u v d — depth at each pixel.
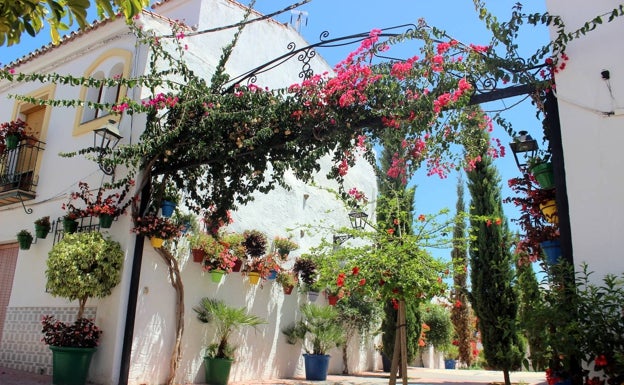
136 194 7.75
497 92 5.35
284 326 10.47
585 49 4.76
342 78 6.08
